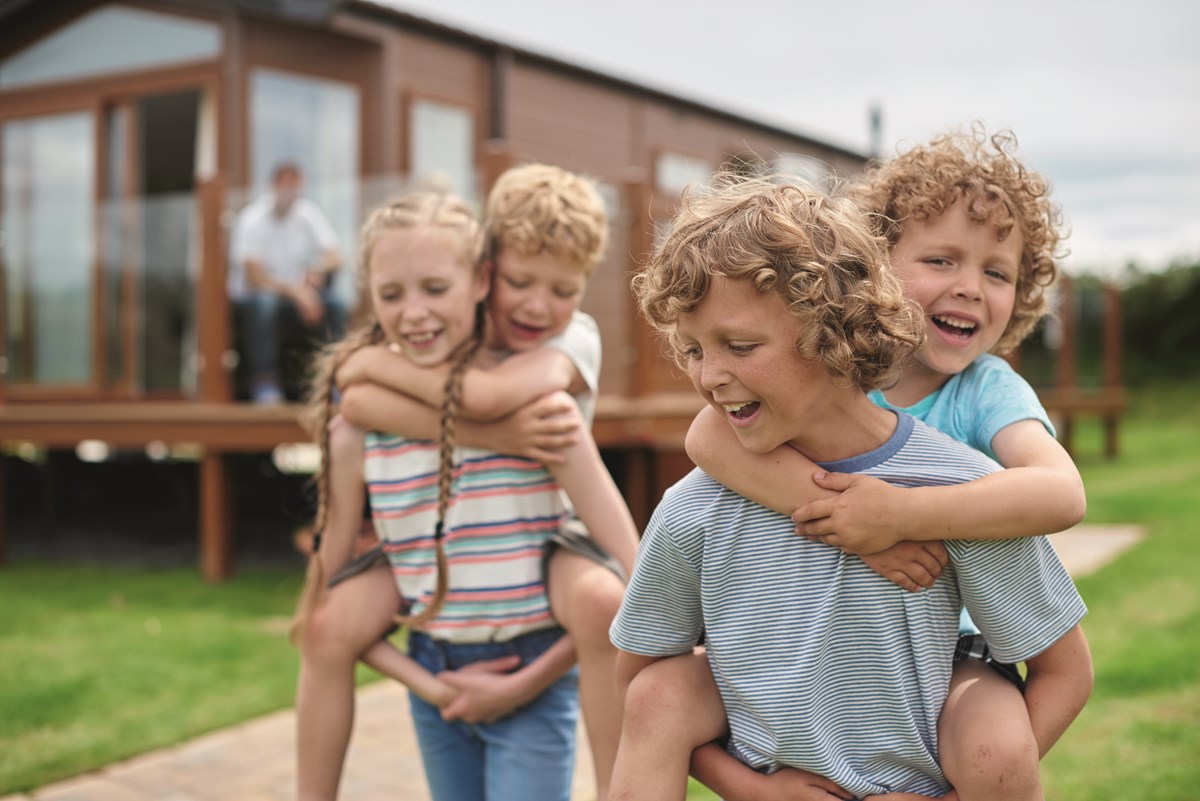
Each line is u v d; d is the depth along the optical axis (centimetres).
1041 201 158
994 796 124
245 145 754
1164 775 280
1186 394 1983
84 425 629
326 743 189
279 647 439
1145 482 1010
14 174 833
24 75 830
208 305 603
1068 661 133
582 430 193
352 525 199
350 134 786
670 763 138
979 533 125
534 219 197
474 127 854
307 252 616
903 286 140
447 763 198
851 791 130
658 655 143
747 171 152
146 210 666
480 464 189
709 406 138
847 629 129
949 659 133
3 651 438
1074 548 643
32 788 298
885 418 134
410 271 189
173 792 296
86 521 827
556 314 202
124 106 800
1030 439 141
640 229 591
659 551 137
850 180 172
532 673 183
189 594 548
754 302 120
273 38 761
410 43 803
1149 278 2092
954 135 162
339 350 207
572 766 196
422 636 195
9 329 713
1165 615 459
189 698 374
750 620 132
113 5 794
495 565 187
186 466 894
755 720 135
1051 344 1230
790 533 131
